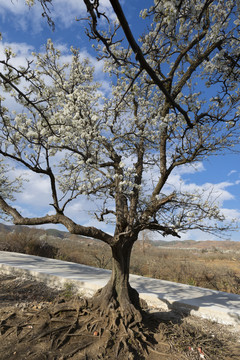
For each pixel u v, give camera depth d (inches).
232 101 171.9
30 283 278.5
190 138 195.0
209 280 380.2
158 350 158.9
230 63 171.8
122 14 79.9
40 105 161.0
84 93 210.8
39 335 161.3
